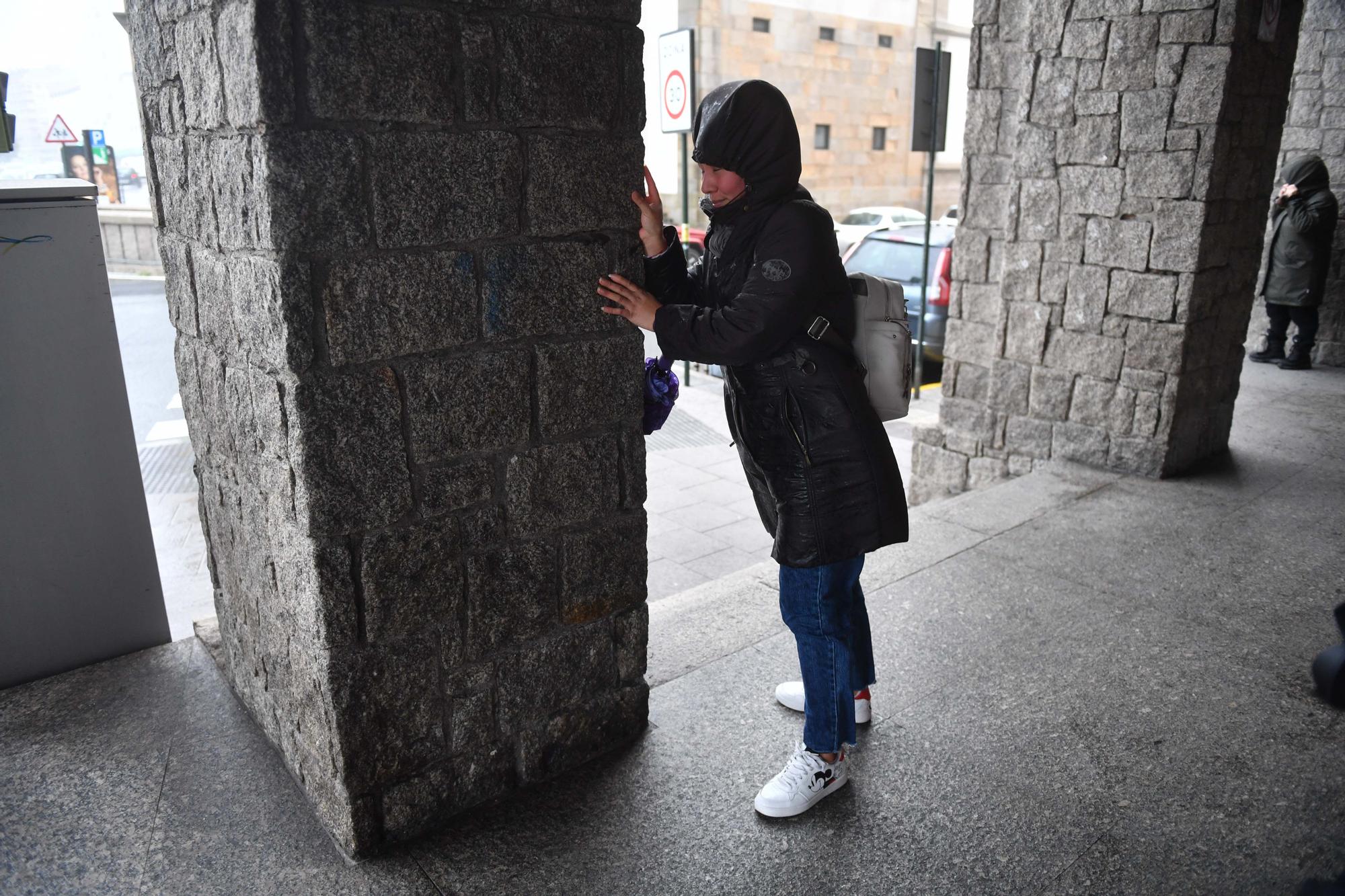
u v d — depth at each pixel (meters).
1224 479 4.69
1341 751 2.47
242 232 1.80
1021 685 2.81
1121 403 4.73
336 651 1.95
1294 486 4.59
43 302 2.62
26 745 2.47
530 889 1.98
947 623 3.21
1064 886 1.99
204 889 1.97
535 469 2.15
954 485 5.59
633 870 2.04
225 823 2.18
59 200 2.59
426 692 2.10
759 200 1.97
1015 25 4.80
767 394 2.06
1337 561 3.71
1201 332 4.55
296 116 1.65
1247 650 3.02
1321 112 7.29
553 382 2.13
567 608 2.30
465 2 1.80
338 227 1.74
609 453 2.28
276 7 1.58
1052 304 4.88
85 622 2.87
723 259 2.04
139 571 2.94
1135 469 4.75
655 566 4.76
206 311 2.15
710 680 2.84
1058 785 2.33
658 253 2.23
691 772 2.39
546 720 2.33
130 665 2.90
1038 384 5.04
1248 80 4.24
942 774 2.38
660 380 2.41
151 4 2.00
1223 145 4.21
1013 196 4.89
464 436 2.01
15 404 2.62
